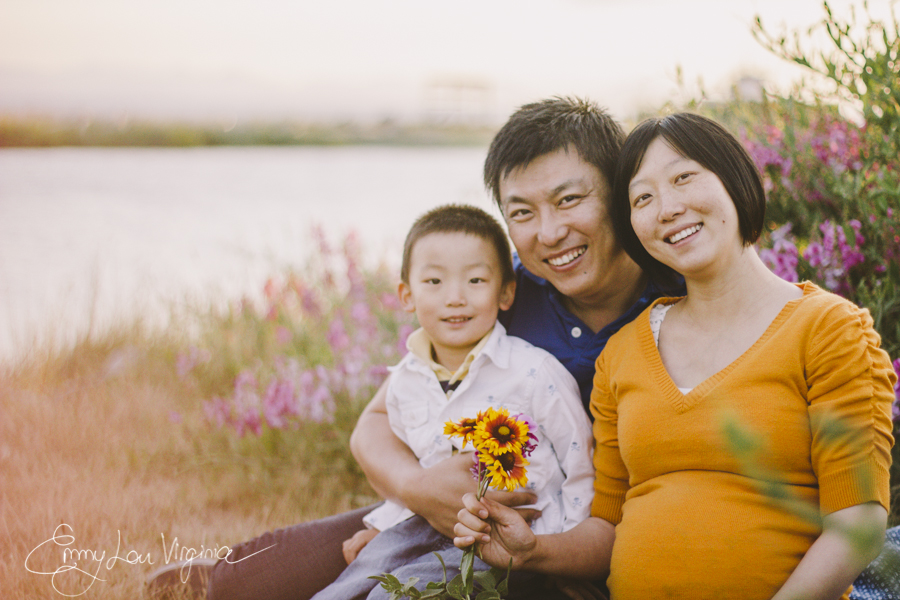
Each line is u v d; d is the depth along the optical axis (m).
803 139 2.40
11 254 7.04
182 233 8.03
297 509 2.62
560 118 1.73
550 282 1.88
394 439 1.99
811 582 1.23
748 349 1.42
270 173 14.79
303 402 2.98
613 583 1.48
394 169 15.38
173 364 4.19
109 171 15.10
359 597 1.64
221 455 3.05
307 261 4.11
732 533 1.33
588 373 1.85
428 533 1.74
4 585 1.94
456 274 1.82
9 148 21.48
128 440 3.22
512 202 1.77
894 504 1.99
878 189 2.05
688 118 1.49
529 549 1.50
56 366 4.12
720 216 1.42
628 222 1.62
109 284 5.92
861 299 2.01
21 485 2.63
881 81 2.07
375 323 3.36
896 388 1.88
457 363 1.91
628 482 1.64
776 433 1.33
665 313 1.62
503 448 1.41
